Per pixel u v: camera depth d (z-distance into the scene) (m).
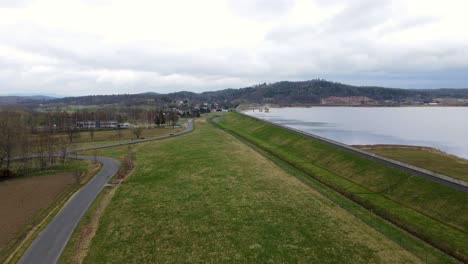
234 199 40.28
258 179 49.84
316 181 49.25
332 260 25.36
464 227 29.61
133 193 43.38
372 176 45.69
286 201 39.47
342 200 39.97
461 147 97.81
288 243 28.34
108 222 33.41
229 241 28.89
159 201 39.88
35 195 43.88
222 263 25.17
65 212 36.38
